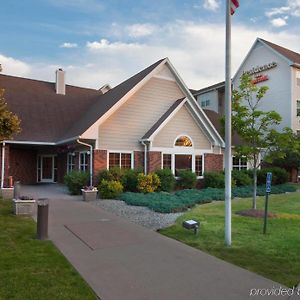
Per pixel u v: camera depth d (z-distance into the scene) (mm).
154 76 19750
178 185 18922
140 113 18984
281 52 31531
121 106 18219
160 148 18703
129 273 5445
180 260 6129
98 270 5562
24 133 19172
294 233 8234
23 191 17391
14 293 4484
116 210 11680
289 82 30641
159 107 19828
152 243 7305
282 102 31188
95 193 14133
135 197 13922
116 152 17844
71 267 5621
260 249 6812
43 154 22969
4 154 17922
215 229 8633
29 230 8242
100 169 16984
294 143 11984
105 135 17500
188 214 10891
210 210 11812
